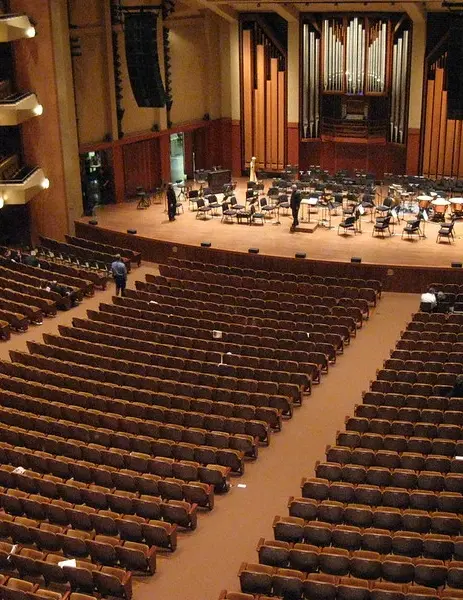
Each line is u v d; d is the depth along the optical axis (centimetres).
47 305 1895
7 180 2266
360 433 1239
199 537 1066
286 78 2766
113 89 2544
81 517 1048
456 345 1551
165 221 2419
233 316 1744
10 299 1944
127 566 988
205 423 1308
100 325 1711
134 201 2667
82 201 2509
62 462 1180
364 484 1123
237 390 1443
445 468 1140
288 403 1367
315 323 1727
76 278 2042
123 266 1961
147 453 1246
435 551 952
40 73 2330
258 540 1060
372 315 1847
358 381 1520
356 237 2206
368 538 968
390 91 2669
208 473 1153
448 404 1319
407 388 1386
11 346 1753
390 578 920
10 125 2375
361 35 2603
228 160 2945
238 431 1297
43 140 2391
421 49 2562
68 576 934
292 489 1177
